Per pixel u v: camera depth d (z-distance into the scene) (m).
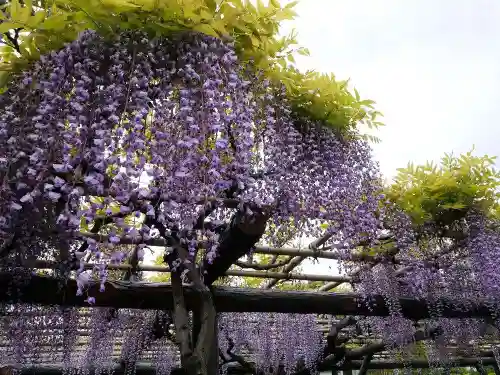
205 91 1.63
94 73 1.61
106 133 1.45
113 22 1.60
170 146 1.58
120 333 3.99
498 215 3.62
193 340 2.44
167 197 1.53
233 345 4.64
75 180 1.43
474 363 6.87
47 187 1.39
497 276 3.47
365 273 3.22
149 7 1.57
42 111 1.49
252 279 4.55
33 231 1.74
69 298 2.25
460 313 3.64
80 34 1.60
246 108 1.78
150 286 2.46
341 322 4.68
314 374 4.74
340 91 2.23
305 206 2.17
